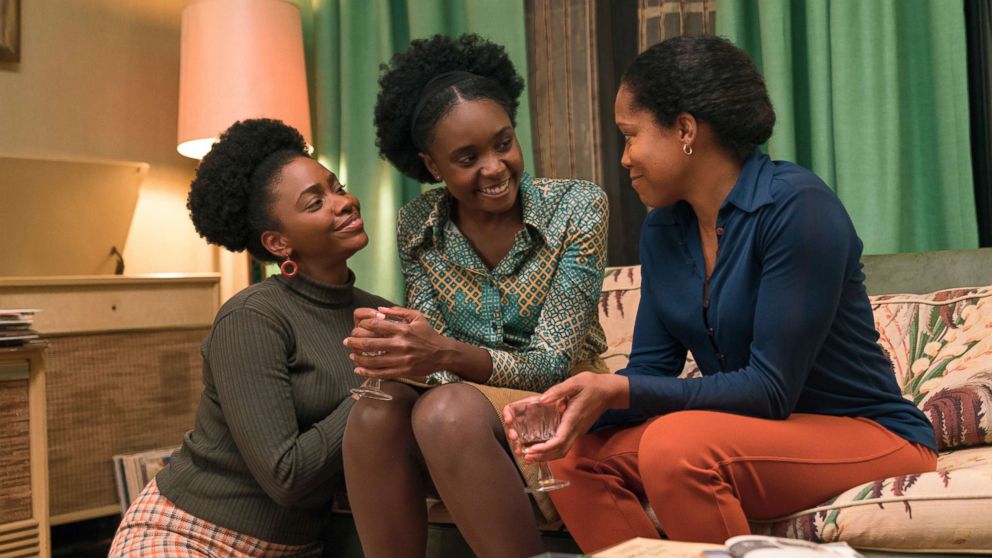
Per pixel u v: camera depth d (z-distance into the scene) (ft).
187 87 10.14
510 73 5.65
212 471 5.40
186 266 11.55
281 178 5.45
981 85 7.61
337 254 5.46
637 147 4.45
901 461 4.26
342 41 10.98
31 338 7.21
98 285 9.27
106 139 10.82
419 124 5.17
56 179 9.85
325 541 5.85
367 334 4.44
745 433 4.04
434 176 5.74
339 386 5.31
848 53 7.93
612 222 9.62
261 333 5.13
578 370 5.41
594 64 9.58
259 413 4.99
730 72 4.31
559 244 5.17
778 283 4.14
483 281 5.31
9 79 10.00
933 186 7.88
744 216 4.30
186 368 10.07
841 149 7.95
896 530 3.93
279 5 10.17
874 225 7.82
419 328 4.45
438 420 4.22
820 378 4.41
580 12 9.63
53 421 8.86
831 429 4.25
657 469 4.00
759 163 4.40
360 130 10.95
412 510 4.55
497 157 5.03
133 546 5.23
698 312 4.60
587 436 4.67
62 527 9.93
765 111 4.39
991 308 5.91
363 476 4.46
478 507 4.20
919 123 7.92
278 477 4.89
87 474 9.09
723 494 3.94
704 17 8.95
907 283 6.72
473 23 9.98
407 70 5.41
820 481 4.12
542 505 4.80
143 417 9.63
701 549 2.96
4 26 9.82
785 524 4.19
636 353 5.04
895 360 6.17
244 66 9.88
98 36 10.79
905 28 7.93
